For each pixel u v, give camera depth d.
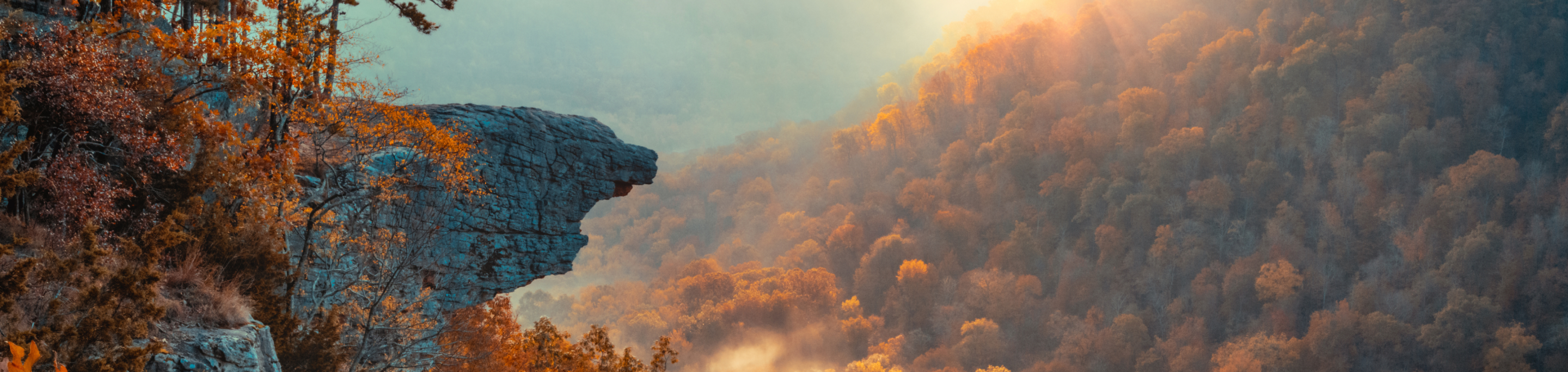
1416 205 162.88
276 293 15.06
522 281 24.92
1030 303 163.88
